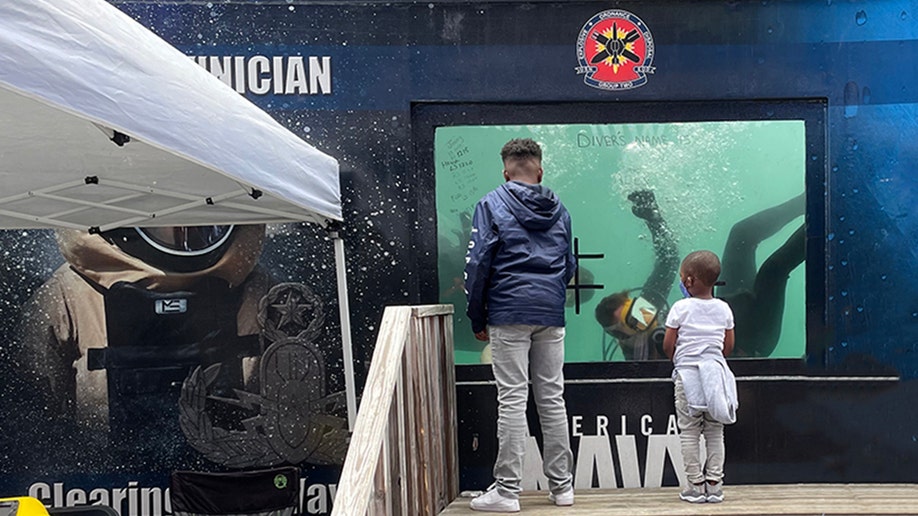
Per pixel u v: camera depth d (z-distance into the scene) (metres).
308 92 4.41
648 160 4.47
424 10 4.40
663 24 4.41
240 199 3.72
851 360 4.41
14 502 2.84
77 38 2.03
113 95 2.13
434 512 3.73
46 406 4.35
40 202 3.62
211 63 4.38
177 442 4.39
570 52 4.41
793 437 4.41
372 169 4.43
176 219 3.98
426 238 4.46
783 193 4.45
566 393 4.45
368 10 4.40
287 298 4.43
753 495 4.05
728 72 4.40
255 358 4.42
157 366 4.39
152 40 2.50
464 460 4.43
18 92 1.88
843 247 4.42
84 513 3.27
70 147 2.98
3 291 4.34
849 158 4.42
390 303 4.43
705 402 3.67
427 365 3.74
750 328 4.46
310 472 4.42
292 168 3.28
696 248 4.47
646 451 4.42
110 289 4.39
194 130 2.51
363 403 3.05
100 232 3.99
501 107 4.46
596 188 4.48
